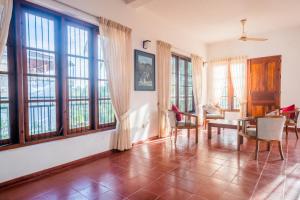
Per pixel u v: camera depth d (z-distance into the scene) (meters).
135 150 3.82
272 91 5.88
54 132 2.91
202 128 6.09
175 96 5.64
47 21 2.82
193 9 4.22
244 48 6.33
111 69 3.45
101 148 3.48
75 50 3.17
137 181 2.50
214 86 6.91
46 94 2.82
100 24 3.29
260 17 4.68
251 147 3.98
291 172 2.73
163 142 4.42
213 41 6.80
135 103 4.14
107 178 2.59
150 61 4.49
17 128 2.50
